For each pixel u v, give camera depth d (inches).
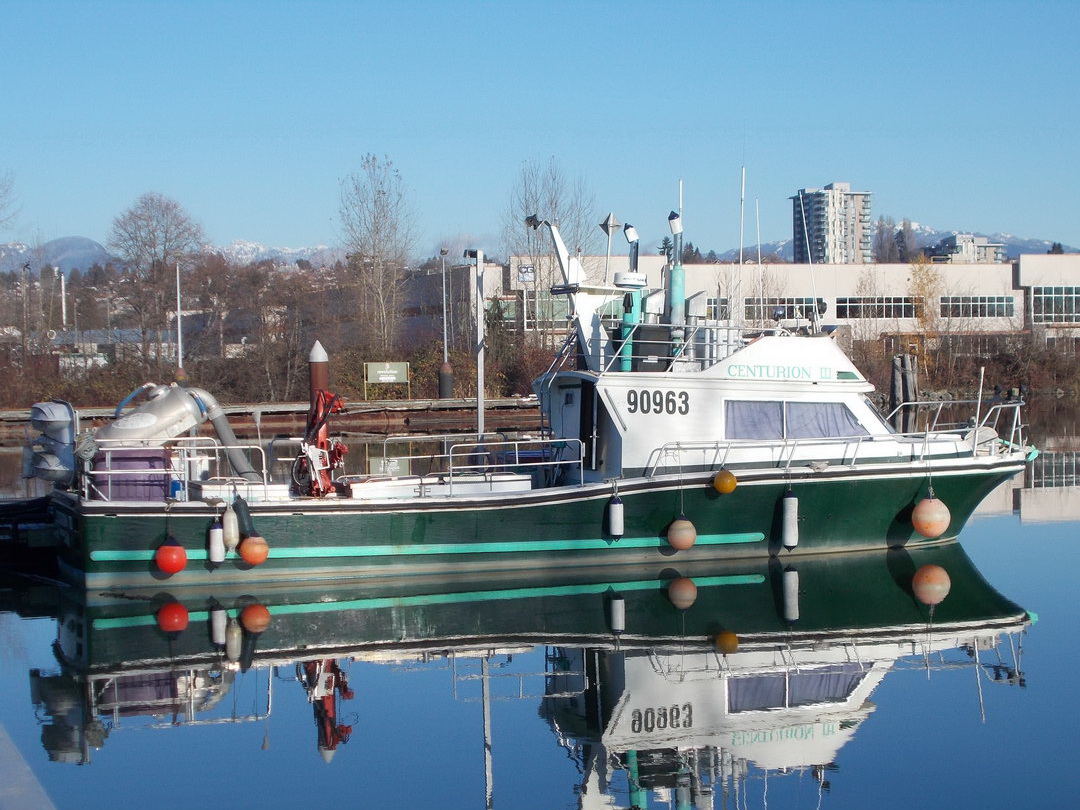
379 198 2130.9
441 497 566.6
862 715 383.9
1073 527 756.0
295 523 553.3
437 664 447.5
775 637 479.5
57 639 482.0
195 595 550.0
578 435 614.9
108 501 537.0
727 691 409.7
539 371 1875.0
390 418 1689.2
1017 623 501.4
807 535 608.1
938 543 631.8
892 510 614.2
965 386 2145.7
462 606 532.1
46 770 339.0
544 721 381.7
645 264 2279.8
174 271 2209.6
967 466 610.9
